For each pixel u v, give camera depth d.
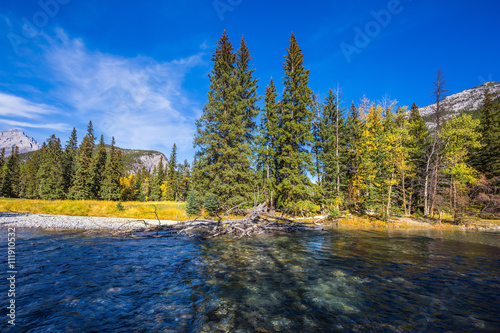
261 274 7.33
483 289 6.17
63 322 4.29
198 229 18.38
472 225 24.30
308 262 8.84
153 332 3.99
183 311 4.80
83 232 15.26
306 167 25.14
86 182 45.28
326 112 32.62
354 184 29.30
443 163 28.02
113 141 53.81
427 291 6.02
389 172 27.12
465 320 4.50
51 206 25.94
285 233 17.42
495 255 10.40
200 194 24.08
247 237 15.13
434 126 28.66
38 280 6.45
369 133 28.64
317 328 4.15
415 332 4.05
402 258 9.65
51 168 49.59
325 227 21.81
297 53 27.95
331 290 6.04
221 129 24.44
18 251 9.66
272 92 28.94
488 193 28.83
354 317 4.60
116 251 10.30
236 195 24.38
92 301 5.22
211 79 26.27
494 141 31.36
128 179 72.75
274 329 4.12
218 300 5.36
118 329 4.08
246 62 30.16
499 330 4.13
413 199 32.94
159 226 16.86
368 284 6.51
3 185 60.12
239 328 4.14
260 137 27.25
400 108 30.11
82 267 7.78
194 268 7.92
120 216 24.42
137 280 6.66
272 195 27.36
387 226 23.44
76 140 56.84
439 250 11.45
